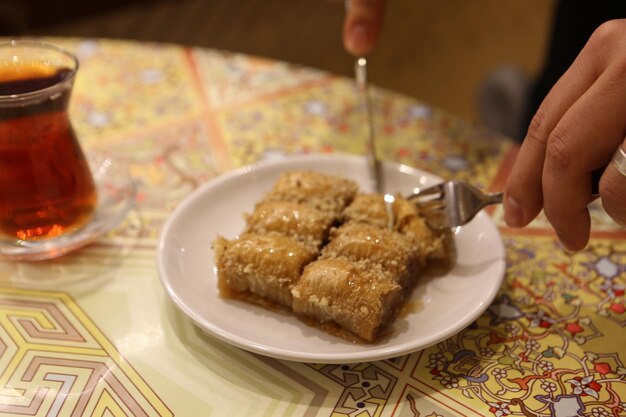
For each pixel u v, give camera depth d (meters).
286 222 0.51
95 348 0.48
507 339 0.48
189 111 0.69
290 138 0.66
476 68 1.38
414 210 0.52
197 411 0.44
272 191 0.55
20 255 0.52
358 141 0.66
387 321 0.47
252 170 0.58
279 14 1.47
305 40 1.41
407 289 0.50
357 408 0.44
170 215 0.53
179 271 0.50
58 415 0.44
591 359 0.47
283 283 0.47
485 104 1.08
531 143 0.46
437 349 0.48
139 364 0.47
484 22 1.50
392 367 0.46
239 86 0.73
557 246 0.55
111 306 0.50
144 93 0.71
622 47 0.43
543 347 0.48
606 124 0.42
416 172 0.58
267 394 0.45
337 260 0.48
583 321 0.49
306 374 0.46
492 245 0.51
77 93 0.71
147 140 0.65
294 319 0.48
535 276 0.53
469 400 0.45
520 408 0.44
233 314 0.48
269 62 0.77
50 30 1.33
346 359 0.44
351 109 0.70
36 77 0.52
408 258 0.49
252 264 0.48
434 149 0.65
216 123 0.68
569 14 0.81
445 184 0.52
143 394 0.45
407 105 0.71
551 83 0.85
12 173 0.50
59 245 0.53
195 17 1.44
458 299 0.49
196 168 0.62
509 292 0.51
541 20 1.49
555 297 0.51
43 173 0.51
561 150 0.43
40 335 0.48
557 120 0.44
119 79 0.73
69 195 0.53
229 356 0.47
